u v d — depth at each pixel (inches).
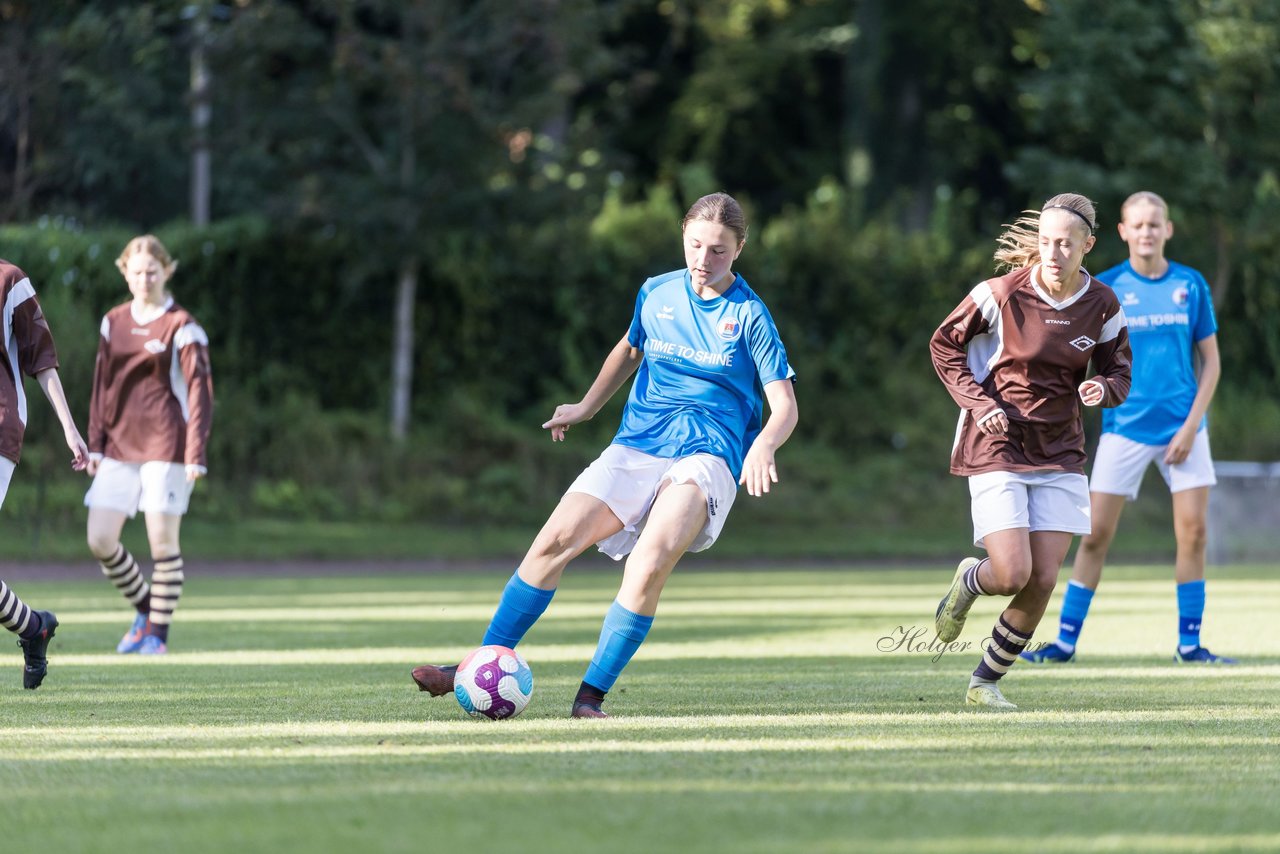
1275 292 4234.7
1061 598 1934.1
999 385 805.9
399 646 1190.3
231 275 3383.4
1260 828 448.8
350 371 3599.9
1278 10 3703.3
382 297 3656.5
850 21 4945.9
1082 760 577.3
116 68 3240.7
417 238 3336.6
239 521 3154.5
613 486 748.0
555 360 3902.6
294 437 3344.0
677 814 456.8
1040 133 4320.9
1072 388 805.2
